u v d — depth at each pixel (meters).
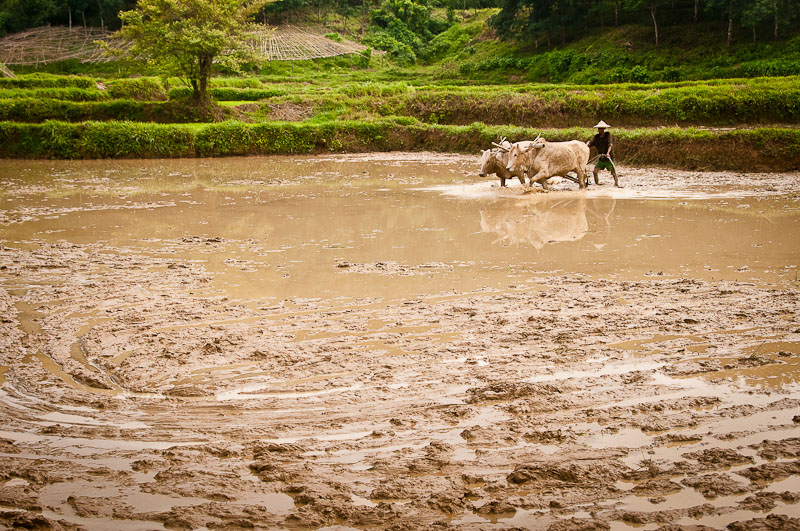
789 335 6.11
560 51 52.34
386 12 70.31
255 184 19.09
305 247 10.55
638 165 21.73
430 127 29.34
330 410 4.82
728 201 14.41
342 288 8.09
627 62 47.22
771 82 30.03
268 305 7.41
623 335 6.24
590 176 19.14
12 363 5.78
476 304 7.32
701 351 5.77
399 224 12.47
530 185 16.28
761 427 4.36
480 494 3.68
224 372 5.54
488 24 59.66
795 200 14.39
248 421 4.67
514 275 8.64
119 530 3.39
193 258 9.86
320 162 25.66
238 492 3.76
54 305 7.51
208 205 15.11
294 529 3.40
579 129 24.77
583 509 3.52
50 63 55.69
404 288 8.05
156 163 25.58
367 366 5.61
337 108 34.25
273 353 5.90
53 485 3.84
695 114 28.05
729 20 44.38
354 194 16.69
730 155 20.39
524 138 25.44
